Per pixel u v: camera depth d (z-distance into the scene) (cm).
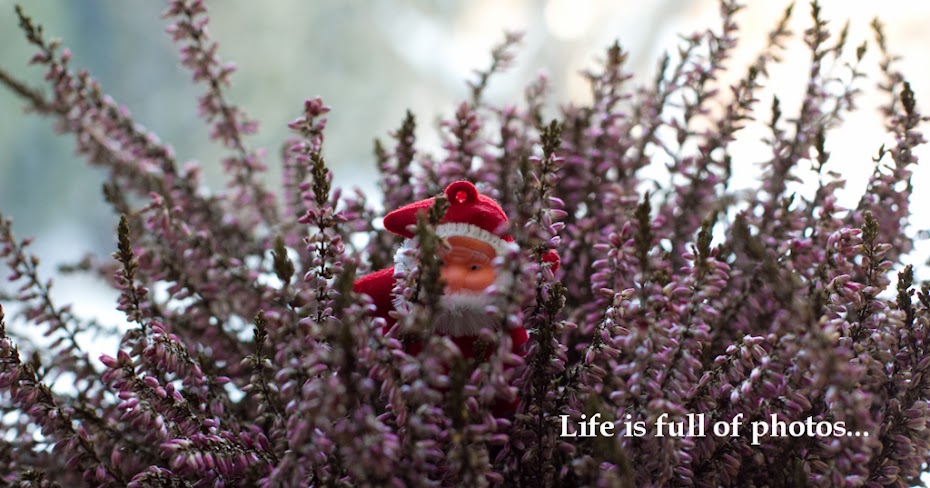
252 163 63
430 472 49
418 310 48
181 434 50
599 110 60
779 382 49
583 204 59
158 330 51
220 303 59
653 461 49
